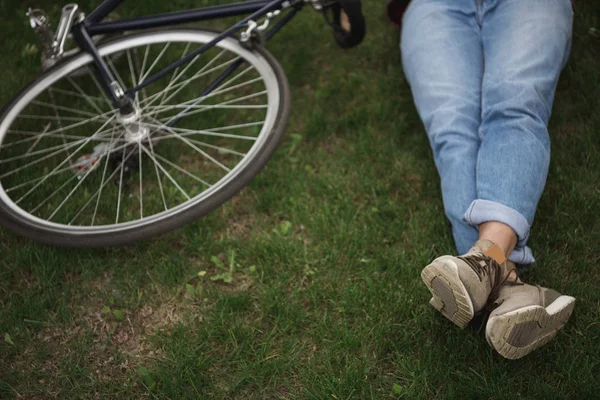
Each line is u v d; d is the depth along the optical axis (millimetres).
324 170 2727
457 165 2078
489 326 1752
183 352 2154
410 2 2582
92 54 2434
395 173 2650
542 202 2441
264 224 2566
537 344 1855
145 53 2928
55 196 2688
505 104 2070
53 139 2896
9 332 2260
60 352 2211
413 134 2812
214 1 3545
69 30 2361
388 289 2273
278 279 2352
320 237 2471
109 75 2406
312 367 2086
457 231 2072
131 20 2461
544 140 2037
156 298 2348
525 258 2018
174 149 2850
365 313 2211
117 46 2559
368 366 2070
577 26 3059
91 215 2627
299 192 2637
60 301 2344
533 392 1932
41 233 2297
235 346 2158
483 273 1812
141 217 2490
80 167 2721
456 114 2168
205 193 2318
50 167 2787
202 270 2432
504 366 1999
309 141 2865
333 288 2307
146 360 2176
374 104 2955
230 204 2639
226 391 2057
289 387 2053
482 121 2129
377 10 3377
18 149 2861
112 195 2664
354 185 2645
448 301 1855
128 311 2324
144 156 2783
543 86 2127
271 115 2436
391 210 2518
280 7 2420
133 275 2408
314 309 2258
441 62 2289
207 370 2119
